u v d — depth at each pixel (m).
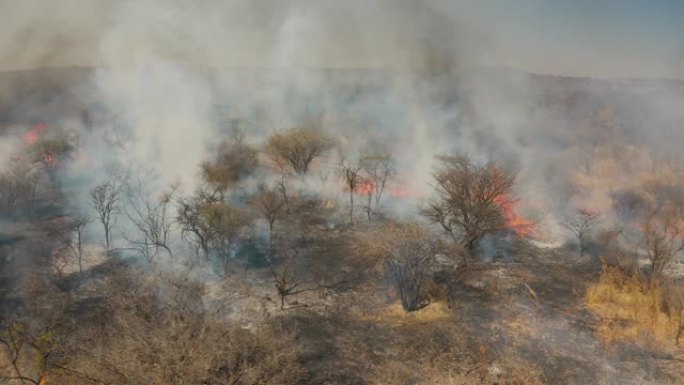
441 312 29.30
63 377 22.28
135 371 19.30
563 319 28.89
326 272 33.94
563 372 24.42
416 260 29.45
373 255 34.53
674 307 28.81
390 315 29.12
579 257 36.91
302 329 27.50
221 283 32.16
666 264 34.69
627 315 29.14
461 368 24.62
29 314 27.94
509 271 34.72
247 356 23.55
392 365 24.75
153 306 26.56
